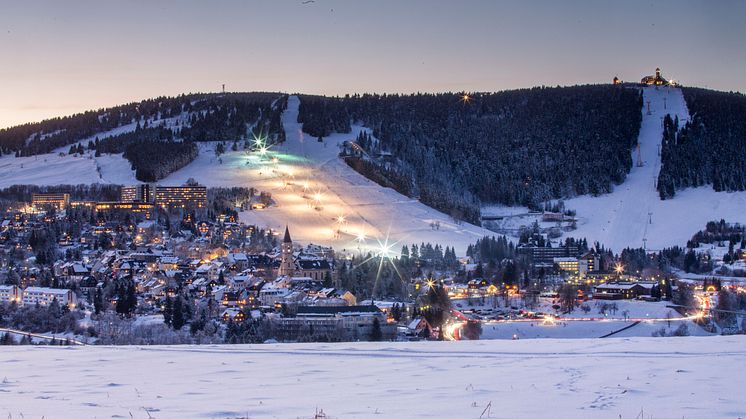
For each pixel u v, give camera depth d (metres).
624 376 43.28
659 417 32.81
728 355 51.88
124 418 32.75
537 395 37.91
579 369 46.06
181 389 40.03
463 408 34.88
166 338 182.00
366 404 35.88
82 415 33.28
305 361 50.59
